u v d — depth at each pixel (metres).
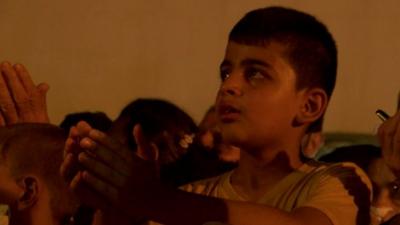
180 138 2.31
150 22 5.49
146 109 2.32
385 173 1.85
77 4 5.50
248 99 1.39
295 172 1.47
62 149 1.61
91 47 5.52
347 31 5.34
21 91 1.74
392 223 1.54
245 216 1.25
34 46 5.53
